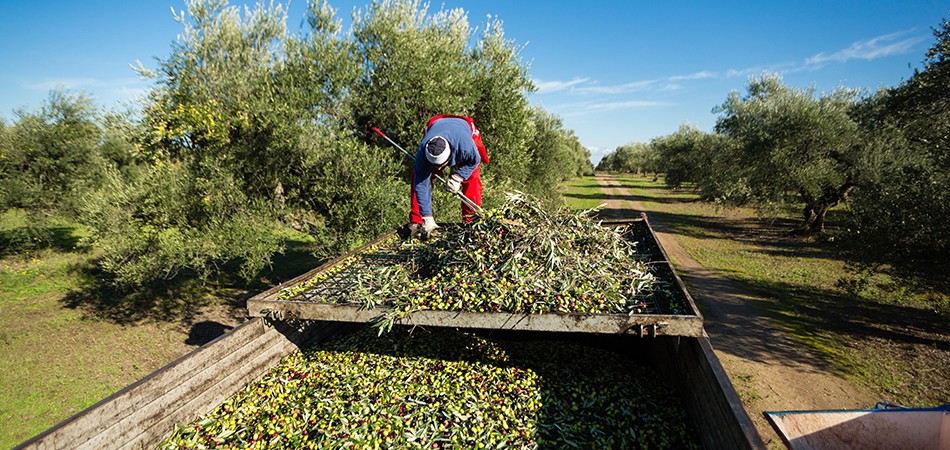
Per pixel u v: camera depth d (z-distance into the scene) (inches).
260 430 128.5
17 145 527.8
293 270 538.6
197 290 466.3
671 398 140.4
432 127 184.4
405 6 381.7
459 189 177.6
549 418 131.9
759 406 227.6
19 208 539.5
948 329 329.4
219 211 327.0
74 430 97.0
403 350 177.9
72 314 407.8
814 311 378.9
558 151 767.1
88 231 344.2
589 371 160.9
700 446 117.0
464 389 145.6
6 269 530.3
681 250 657.0
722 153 891.4
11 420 245.9
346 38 360.5
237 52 336.8
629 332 123.0
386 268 169.0
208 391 136.3
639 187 2011.6
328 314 147.3
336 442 121.7
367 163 334.0
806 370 268.7
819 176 624.4
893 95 425.4
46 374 299.1
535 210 175.6
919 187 289.6
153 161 334.6
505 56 405.1
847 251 350.0
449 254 168.7
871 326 341.1
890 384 248.5
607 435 124.9
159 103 311.9
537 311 128.5
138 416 113.5
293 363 168.7
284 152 330.0
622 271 161.2
